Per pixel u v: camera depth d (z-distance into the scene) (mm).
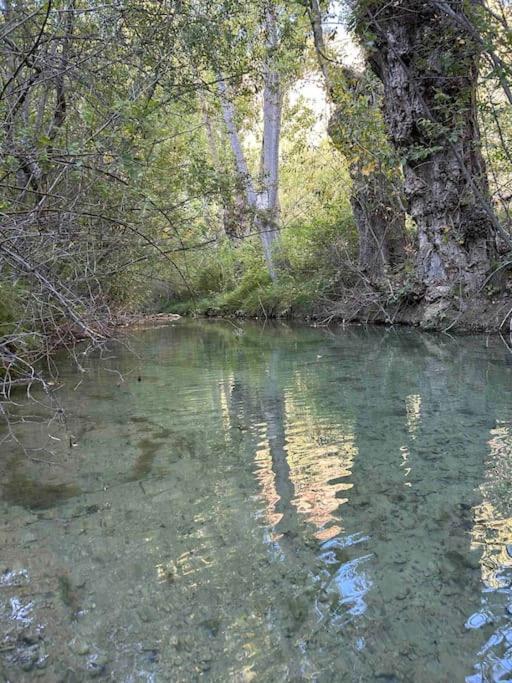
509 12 6168
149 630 1639
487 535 2121
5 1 3916
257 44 6809
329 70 8203
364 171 7812
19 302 4949
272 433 3605
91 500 2580
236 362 7039
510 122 7289
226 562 1997
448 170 8102
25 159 3535
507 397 4316
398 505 2418
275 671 1456
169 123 6430
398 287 10617
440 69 6891
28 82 3680
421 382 5066
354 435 3482
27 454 3275
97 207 4445
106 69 4656
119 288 8711
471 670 1435
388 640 1554
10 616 1718
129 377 5984
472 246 8578
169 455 3205
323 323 12641
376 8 6547
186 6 5000
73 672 1466
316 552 2043
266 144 15672
